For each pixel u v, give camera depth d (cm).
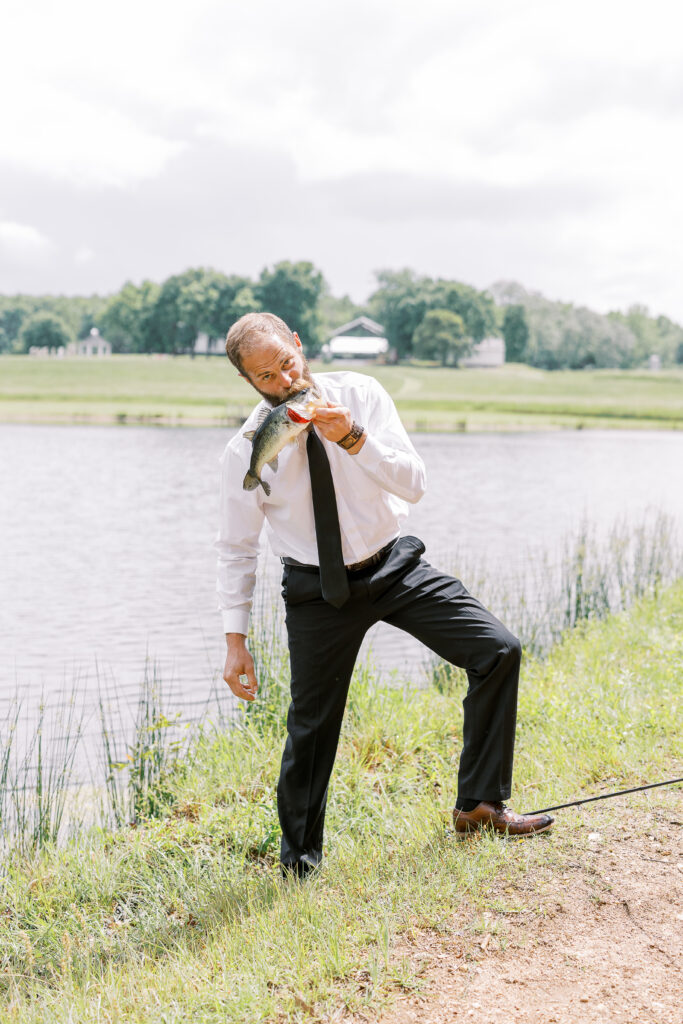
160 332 16712
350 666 341
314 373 333
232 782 473
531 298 18225
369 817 414
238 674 351
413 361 16138
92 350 18162
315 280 16288
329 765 350
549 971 261
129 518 2233
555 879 308
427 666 754
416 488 313
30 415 7681
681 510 2358
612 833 335
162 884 372
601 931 278
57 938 337
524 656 693
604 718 467
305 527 331
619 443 5984
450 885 307
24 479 3164
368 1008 252
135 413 8094
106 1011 265
